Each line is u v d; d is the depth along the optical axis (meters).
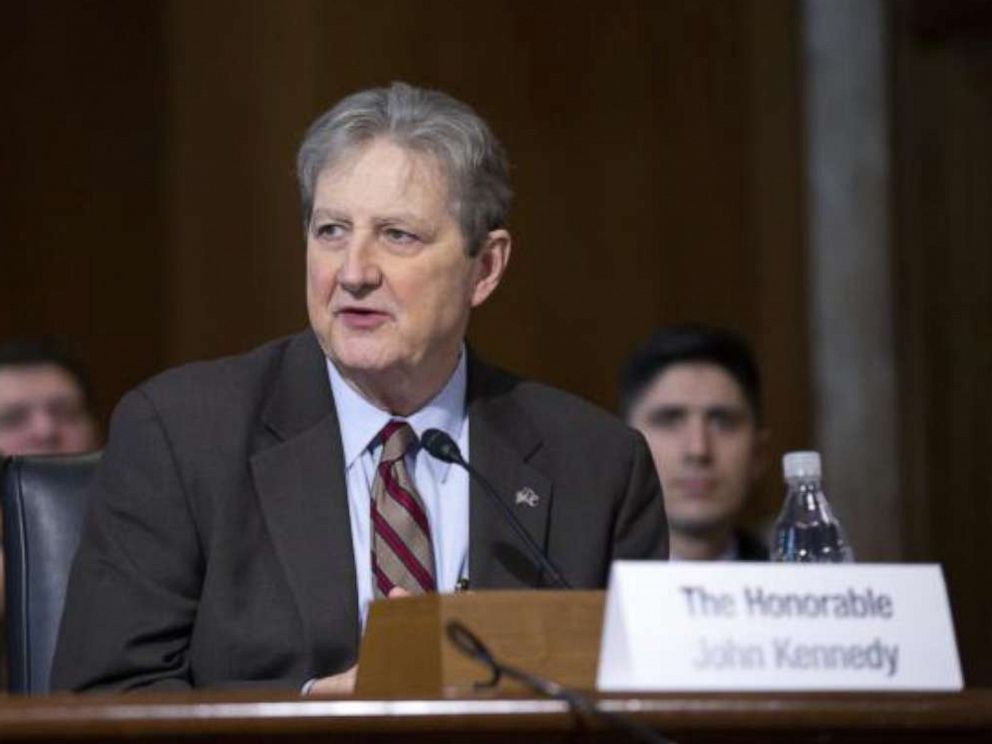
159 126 14.16
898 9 14.36
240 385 6.96
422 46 14.26
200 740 4.66
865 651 5.36
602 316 14.35
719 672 5.22
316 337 7.14
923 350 14.28
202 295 14.05
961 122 14.27
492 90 14.34
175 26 14.17
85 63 14.12
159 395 6.89
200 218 14.09
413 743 4.75
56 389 10.69
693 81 14.56
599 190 14.42
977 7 14.02
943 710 5.00
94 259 14.02
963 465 14.17
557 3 14.48
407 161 6.77
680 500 10.16
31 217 13.99
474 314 14.14
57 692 6.58
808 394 14.40
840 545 7.64
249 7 14.14
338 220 6.77
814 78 14.48
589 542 6.98
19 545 7.07
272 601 6.62
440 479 6.97
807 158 14.49
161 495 6.71
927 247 14.31
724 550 10.23
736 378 10.23
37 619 7.00
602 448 7.18
